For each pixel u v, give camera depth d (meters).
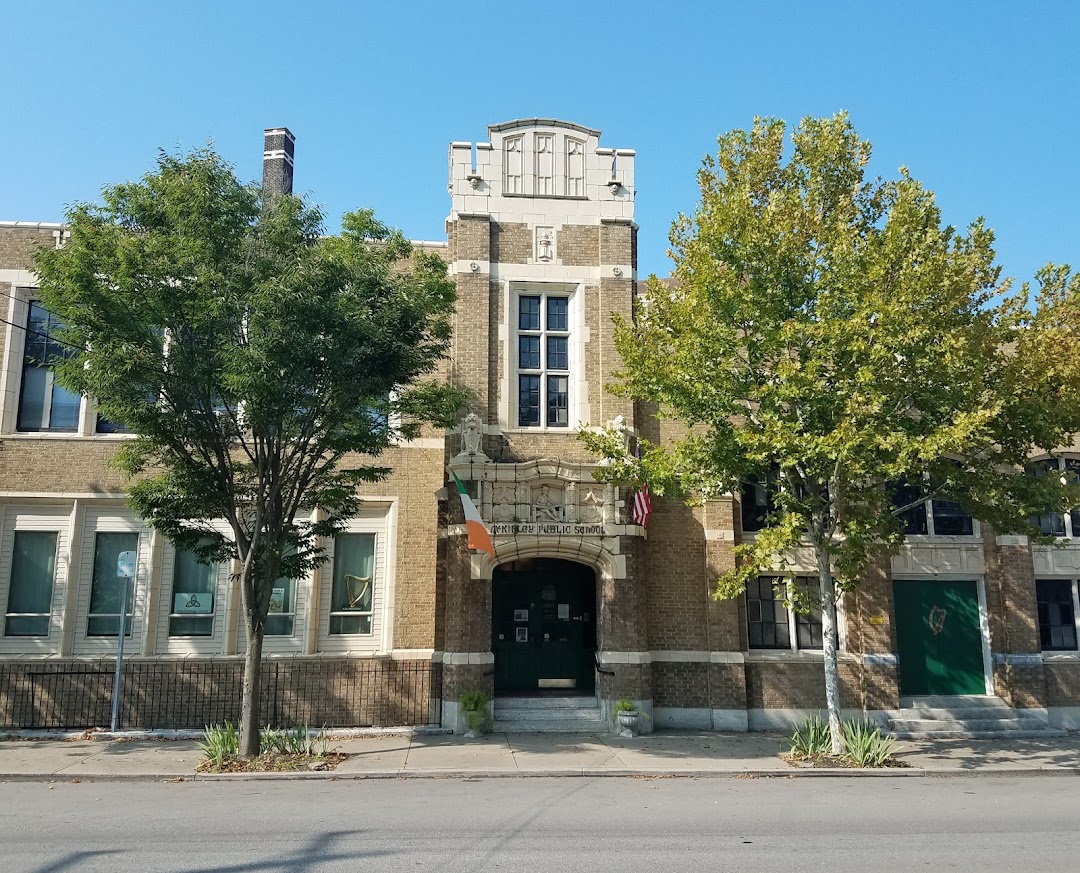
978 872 7.69
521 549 16.56
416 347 13.76
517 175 18.45
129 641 16.62
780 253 13.73
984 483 14.15
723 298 13.87
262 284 11.83
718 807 10.54
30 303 17.59
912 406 14.84
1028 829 9.51
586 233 18.42
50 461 16.97
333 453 15.95
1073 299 14.25
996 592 18.42
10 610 16.64
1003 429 14.30
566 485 16.81
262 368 11.74
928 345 13.24
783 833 9.14
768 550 13.39
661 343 15.22
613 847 8.42
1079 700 18.20
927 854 8.31
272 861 7.75
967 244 14.42
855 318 12.77
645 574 17.16
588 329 18.03
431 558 17.19
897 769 13.45
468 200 18.17
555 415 17.94
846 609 17.91
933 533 18.66
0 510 16.77
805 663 17.41
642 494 16.70
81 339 12.59
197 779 12.20
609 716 16.30
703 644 17.27
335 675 16.52
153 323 12.27
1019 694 17.77
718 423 14.27
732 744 15.27
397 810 10.12
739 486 15.38
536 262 18.17
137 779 12.29
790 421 13.52
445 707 16.16
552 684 17.75
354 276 12.70
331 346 12.23
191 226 12.64
